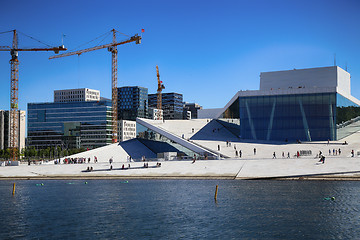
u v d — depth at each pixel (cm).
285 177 6975
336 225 3944
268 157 8781
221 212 4569
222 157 8988
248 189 5966
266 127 11044
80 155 10594
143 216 4506
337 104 10694
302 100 10831
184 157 9106
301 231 3784
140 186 6756
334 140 10612
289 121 10894
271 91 11025
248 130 11175
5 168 9619
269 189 5897
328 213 4369
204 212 4597
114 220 4372
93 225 4191
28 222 4381
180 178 7631
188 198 5438
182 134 11050
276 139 10944
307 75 11719
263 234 3728
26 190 6800
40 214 4762
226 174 7488
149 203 5203
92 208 5016
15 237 3850
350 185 6062
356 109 12225
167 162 8762
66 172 8769
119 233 3881
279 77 12019
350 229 3812
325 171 6994
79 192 6322
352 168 7062
